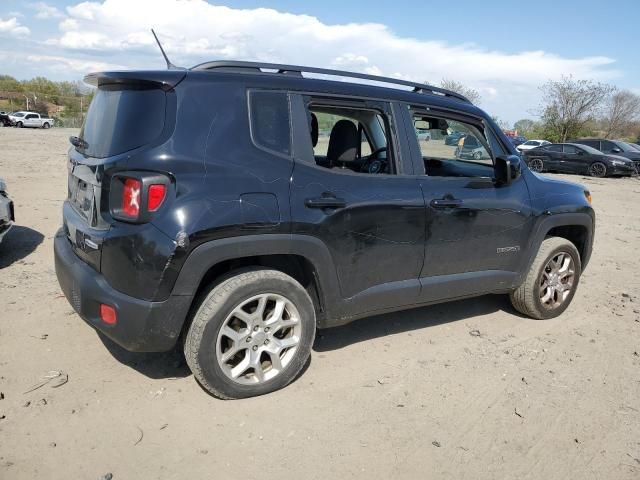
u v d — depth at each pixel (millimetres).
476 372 3822
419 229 3762
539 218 4496
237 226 2979
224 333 3094
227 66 3295
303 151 3328
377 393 3451
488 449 2971
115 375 3445
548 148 22656
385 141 3906
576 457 2951
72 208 3568
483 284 4293
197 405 3184
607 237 8969
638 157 22500
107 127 3141
